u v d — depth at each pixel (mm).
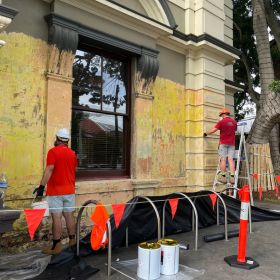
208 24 8086
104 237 4262
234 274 4148
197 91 8062
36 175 5172
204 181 7789
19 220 4930
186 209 6180
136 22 6527
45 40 5379
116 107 6672
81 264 4215
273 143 11875
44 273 3971
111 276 4023
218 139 8281
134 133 6727
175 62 7777
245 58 16641
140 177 6688
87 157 6160
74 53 5625
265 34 11484
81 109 6070
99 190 5988
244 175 10344
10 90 4938
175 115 7684
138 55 6738
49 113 5316
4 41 4664
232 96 11297
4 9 4219
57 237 4738
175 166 7598
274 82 10094
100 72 6438
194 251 5059
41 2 5363
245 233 4484
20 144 5016
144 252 3928
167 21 7152
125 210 4957
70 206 4836
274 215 7254
